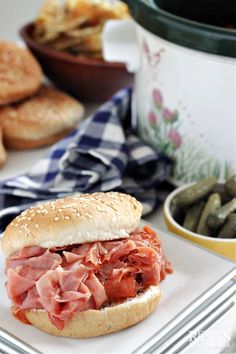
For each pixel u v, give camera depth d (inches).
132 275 30.2
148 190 38.6
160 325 30.2
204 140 37.8
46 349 29.2
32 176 39.6
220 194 35.8
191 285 31.9
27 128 41.9
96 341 29.6
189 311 30.7
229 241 33.7
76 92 46.7
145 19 37.5
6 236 30.7
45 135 42.5
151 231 32.4
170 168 39.4
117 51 40.0
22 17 63.0
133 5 38.5
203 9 41.0
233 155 37.5
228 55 35.3
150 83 39.1
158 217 37.8
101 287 29.4
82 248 30.0
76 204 30.5
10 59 44.6
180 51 36.5
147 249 30.4
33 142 42.4
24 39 47.1
